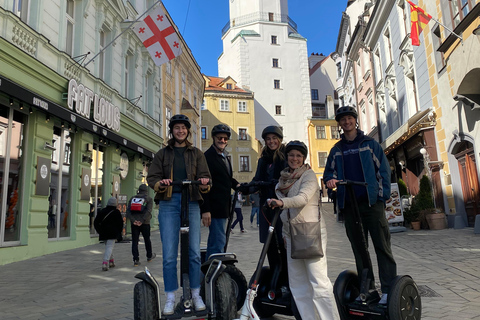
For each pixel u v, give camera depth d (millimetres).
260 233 4105
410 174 16016
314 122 47344
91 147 12070
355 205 3367
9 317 4391
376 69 21078
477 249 7832
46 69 9555
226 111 43250
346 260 7309
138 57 17078
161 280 6309
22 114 9172
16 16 8430
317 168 46312
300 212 3273
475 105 10188
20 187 8977
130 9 16109
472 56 9273
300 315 3344
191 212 3578
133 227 8078
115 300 5082
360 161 3596
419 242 9469
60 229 10703
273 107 47625
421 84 14328
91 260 8648
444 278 5637
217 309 3373
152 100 18906
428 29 13422
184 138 3760
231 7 51750
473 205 11391
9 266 7844
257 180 4387
